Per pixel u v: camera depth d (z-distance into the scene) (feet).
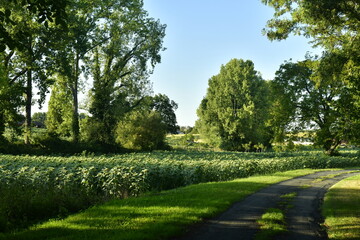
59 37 119.14
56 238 20.97
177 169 58.59
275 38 51.44
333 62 44.68
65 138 154.10
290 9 47.98
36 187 39.75
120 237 21.27
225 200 37.91
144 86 160.97
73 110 150.20
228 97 223.30
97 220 26.27
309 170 94.68
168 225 25.23
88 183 42.47
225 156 127.13
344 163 124.57
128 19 152.87
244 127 208.23
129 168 48.06
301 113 146.92
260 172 85.05
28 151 122.01
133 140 174.19
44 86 123.65
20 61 121.19
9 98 115.44
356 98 38.86
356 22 43.52
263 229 26.66
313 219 32.40
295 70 141.49
